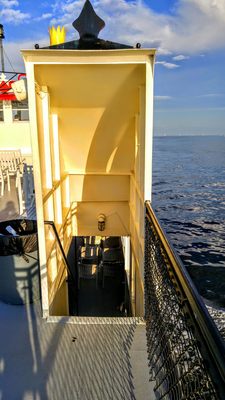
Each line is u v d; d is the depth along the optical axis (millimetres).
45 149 2633
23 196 5270
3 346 2098
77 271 5840
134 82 2520
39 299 2639
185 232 21297
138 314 3184
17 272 2516
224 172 48969
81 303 5293
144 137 2438
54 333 2232
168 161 65500
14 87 5215
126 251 5184
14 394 1731
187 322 1035
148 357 1989
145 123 2281
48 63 2025
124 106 2898
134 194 3635
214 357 748
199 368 906
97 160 3795
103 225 4676
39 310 2508
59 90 2635
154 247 1880
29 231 3031
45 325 2316
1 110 7793
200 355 875
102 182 4363
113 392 1739
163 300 1579
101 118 3105
